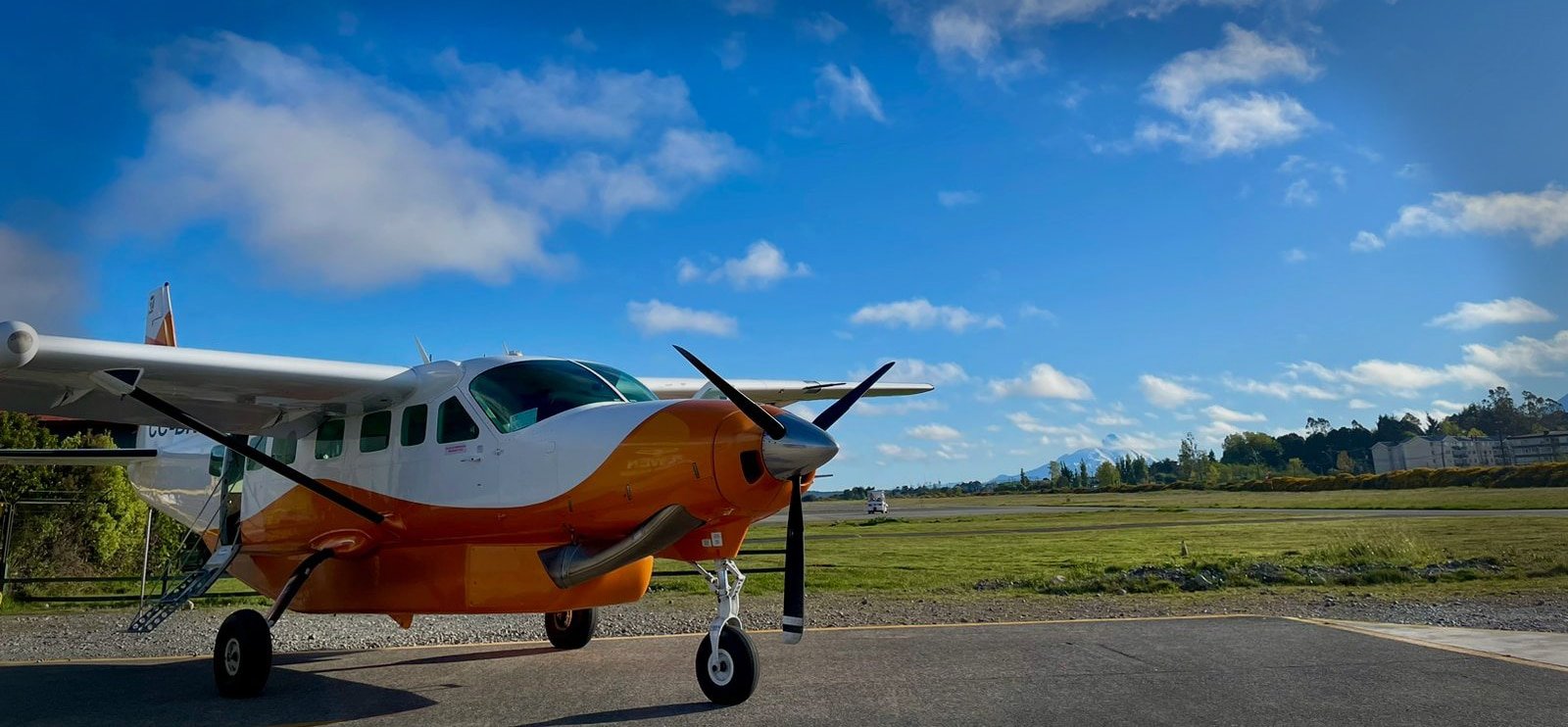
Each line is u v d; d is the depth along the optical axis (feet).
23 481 45.16
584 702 18.85
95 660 25.80
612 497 18.35
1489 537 68.33
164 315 41.73
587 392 20.97
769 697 18.66
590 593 20.34
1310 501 210.59
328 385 21.26
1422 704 17.07
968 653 23.66
